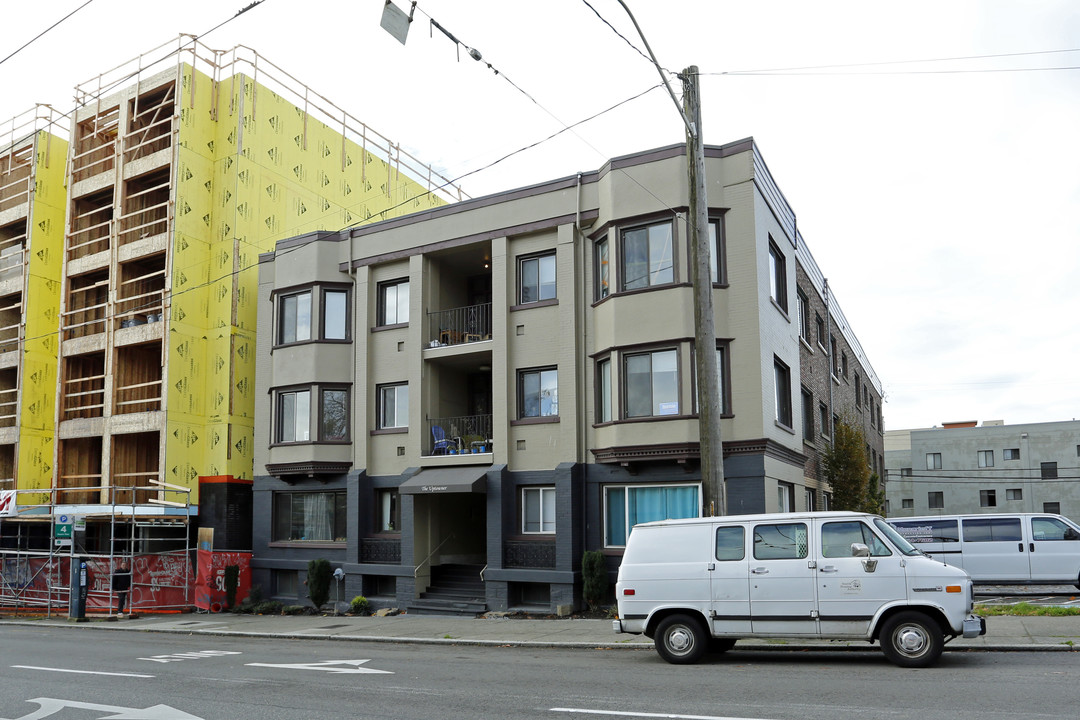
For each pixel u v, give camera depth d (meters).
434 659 14.53
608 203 22.92
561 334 23.61
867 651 13.79
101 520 29.89
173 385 29.17
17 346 36.03
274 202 32.03
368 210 36.59
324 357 27.31
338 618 23.81
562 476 22.84
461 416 27.33
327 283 27.69
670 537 13.39
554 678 11.79
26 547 32.31
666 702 9.70
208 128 31.23
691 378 21.22
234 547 28.86
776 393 23.22
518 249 24.89
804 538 12.67
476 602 23.78
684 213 21.81
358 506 26.11
